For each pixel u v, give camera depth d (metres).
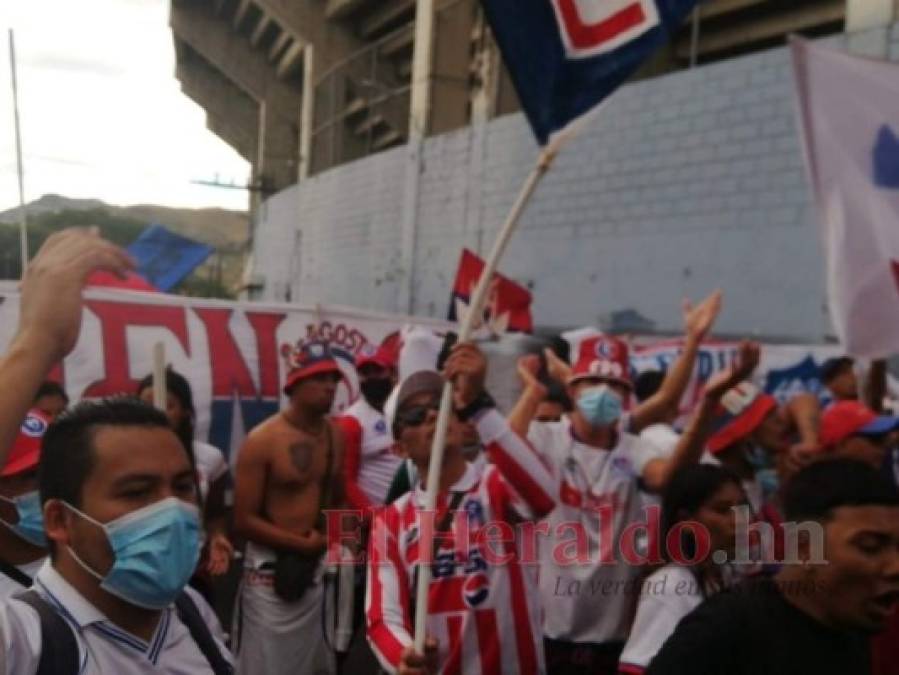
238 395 7.22
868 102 4.29
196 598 2.15
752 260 9.06
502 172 12.98
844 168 4.28
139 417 1.94
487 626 3.19
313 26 22.03
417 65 15.66
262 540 4.66
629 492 4.11
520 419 4.16
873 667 2.67
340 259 18.53
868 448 3.73
